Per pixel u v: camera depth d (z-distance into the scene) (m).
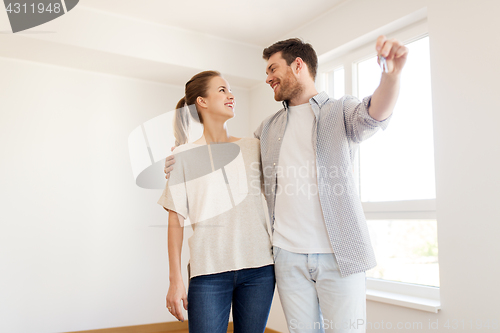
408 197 2.61
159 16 3.24
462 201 2.10
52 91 3.41
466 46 2.15
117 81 3.68
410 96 2.64
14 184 3.22
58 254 3.30
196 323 1.38
